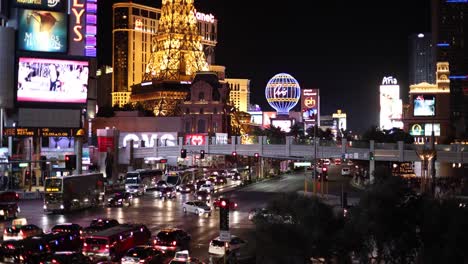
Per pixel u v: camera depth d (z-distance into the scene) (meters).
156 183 115.44
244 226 64.44
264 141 118.25
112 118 196.00
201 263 41.97
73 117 120.25
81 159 120.81
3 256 43.69
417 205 30.77
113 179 136.62
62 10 120.81
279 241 29.19
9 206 72.56
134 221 71.00
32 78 117.69
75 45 122.69
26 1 118.06
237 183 135.50
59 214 78.19
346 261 30.83
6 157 115.00
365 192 31.64
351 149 108.81
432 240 29.33
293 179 148.00
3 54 115.88
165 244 49.97
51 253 43.91
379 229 30.03
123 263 43.09
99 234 47.56
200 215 77.00
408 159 103.69
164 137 174.38
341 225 31.61
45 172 123.44
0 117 117.00
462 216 28.59
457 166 156.12
